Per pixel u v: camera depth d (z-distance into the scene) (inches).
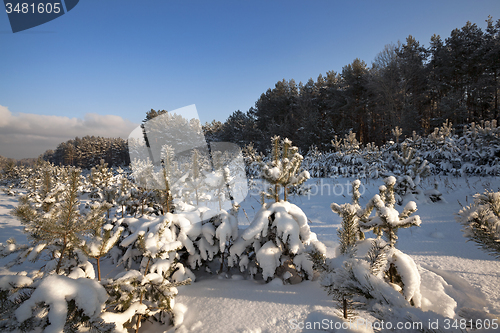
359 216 98.6
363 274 55.1
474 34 989.8
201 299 88.1
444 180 296.0
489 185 250.8
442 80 1047.6
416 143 419.8
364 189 312.0
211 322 74.7
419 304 72.8
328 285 63.2
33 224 66.6
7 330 49.6
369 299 52.0
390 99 986.7
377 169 378.9
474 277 98.3
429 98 1045.2
